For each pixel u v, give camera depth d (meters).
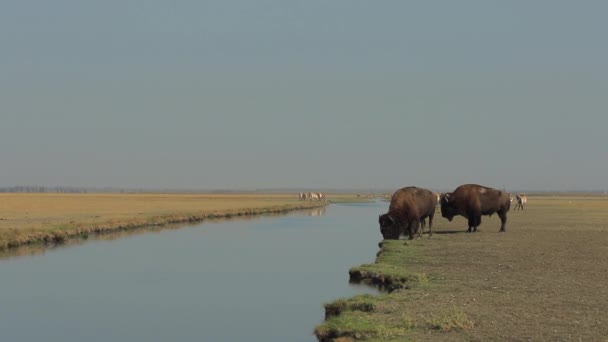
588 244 31.16
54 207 82.00
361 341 12.70
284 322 16.28
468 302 16.02
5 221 48.69
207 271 26.14
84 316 17.41
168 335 15.13
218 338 14.71
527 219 54.88
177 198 161.38
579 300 16.22
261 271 26.02
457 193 38.81
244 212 77.69
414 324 13.65
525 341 12.08
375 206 117.00
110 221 49.34
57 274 25.33
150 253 32.84
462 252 27.28
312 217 71.88
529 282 19.23
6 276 24.83
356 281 21.62
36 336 15.17
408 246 29.62
